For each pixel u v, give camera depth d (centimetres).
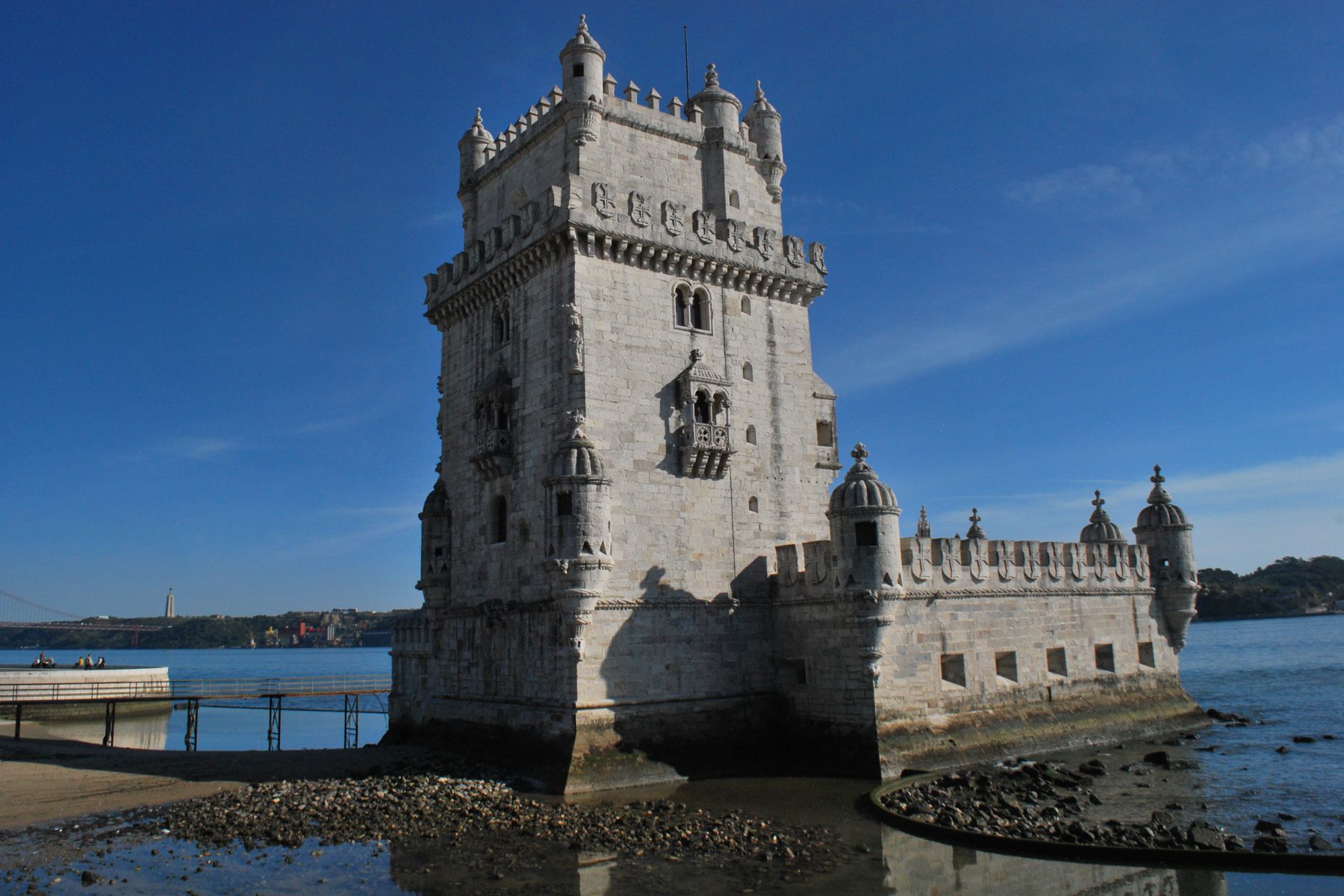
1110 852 2881
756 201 5056
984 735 4425
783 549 4519
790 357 4897
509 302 4666
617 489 4144
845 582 4062
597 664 3953
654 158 4719
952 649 4419
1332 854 2833
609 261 4316
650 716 4056
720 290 4678
